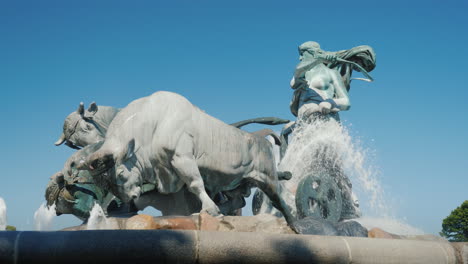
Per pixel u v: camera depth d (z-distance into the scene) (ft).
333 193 25.95
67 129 25.90
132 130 20.45
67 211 21.02
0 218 21.16
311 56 32.91
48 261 12.46
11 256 12.23
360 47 33.96
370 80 33.40
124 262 12.93
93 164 19.25
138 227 17.52
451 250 17.89
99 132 25.99
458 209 98.58
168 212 23.45
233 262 13.99
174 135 20.70
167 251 13.28
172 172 21.15
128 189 20.07
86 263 12.69
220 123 22.63
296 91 33.32
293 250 14.66
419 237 23.26
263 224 19.97
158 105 21.15
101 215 18.89
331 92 32.94
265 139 24.52
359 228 21.15
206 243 13.74
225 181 22.56
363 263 15.70
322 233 19.65
